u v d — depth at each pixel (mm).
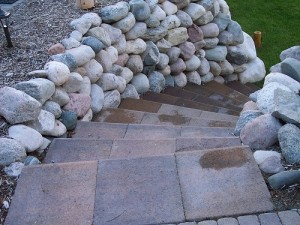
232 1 7934
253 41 6457
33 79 3398
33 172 2621
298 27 7129
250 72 6266
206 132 3561
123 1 4934
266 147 2785
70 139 3254
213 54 5895
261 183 2438
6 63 3881
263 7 7711
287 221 2215
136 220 2281
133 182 2512
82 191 2473
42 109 3326
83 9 4848
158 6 5113
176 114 4520
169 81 5523
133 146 3146
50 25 4523
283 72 3578
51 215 2336
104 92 4379
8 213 2359
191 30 5621
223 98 5492
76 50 3977
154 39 5121
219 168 2559
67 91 3787
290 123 2750
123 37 4691
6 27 4027
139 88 5027
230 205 2326
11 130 2986
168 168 2590
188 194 2410
